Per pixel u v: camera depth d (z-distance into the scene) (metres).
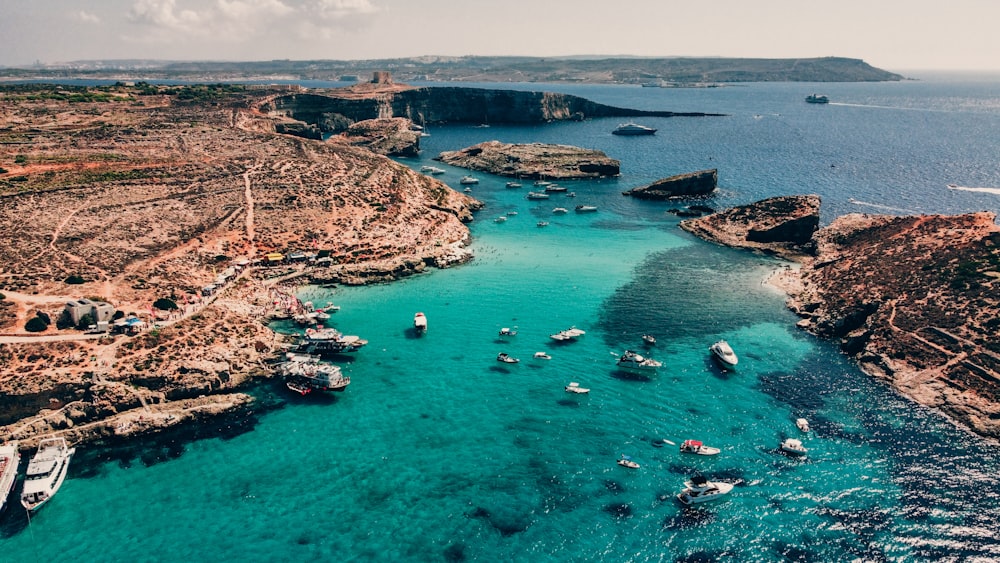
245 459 75.44
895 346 96.12
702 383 91.75
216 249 128.00
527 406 86.31
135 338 90.31
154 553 61.38
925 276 108.88
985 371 85.69
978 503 67.50
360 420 83.31
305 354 98.88
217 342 95.06
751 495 69.31
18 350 83.88
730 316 114.88
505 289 126.62
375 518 66.19
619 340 105.06
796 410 84.81
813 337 106.94
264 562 60.38
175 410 82.44
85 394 80.56
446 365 96.94
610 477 72.38
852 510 66.88
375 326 109.69
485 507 67.88
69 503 67.94
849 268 124.25
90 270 109.88
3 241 113.88
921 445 77.25
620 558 61.28
